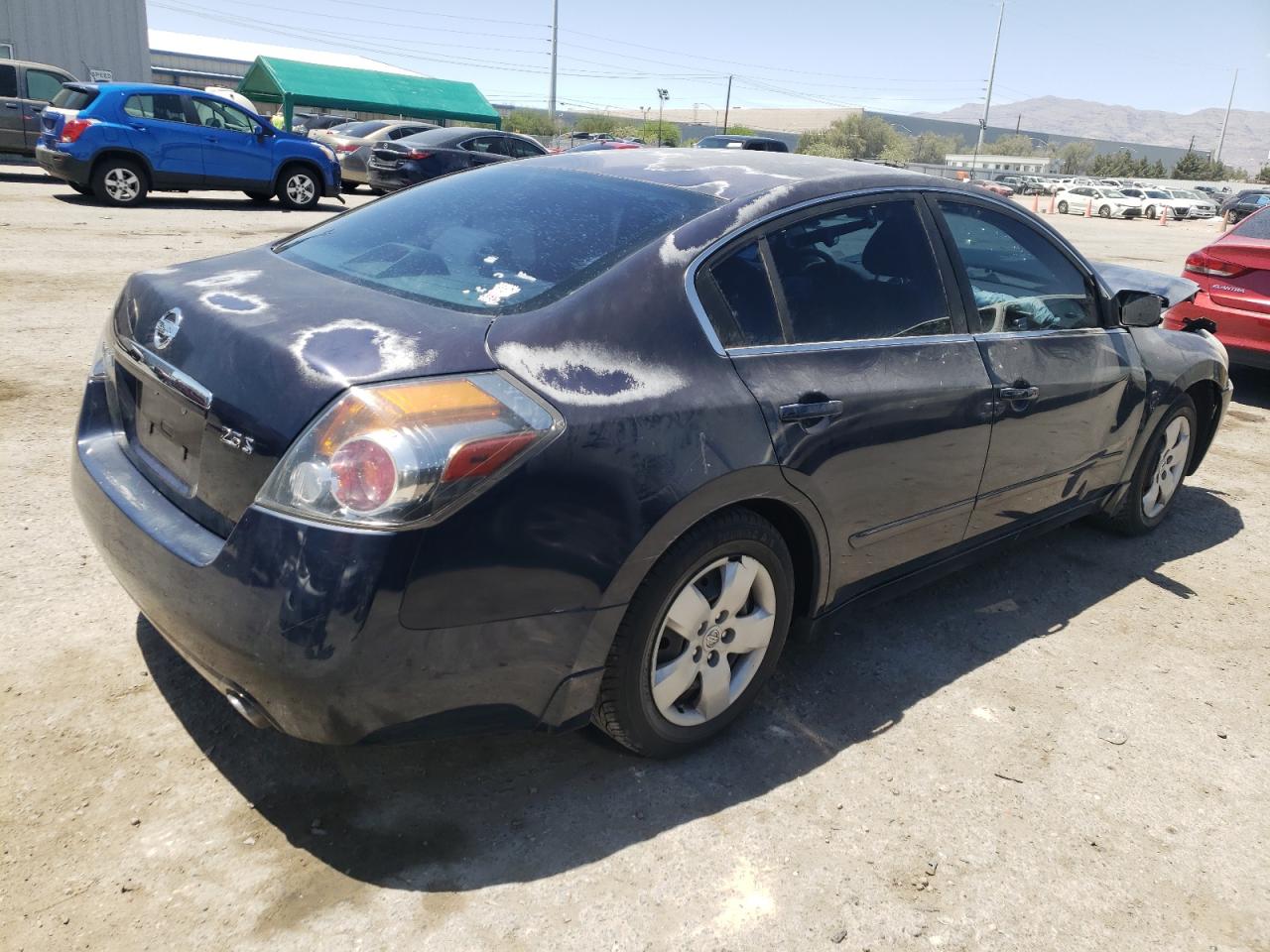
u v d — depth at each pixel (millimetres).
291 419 2053
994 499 3496
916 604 3859
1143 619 3895
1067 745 3004
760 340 2660
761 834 2484
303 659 1981
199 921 2062
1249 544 4789
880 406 2861
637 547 2277
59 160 13391
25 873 2133
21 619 3076
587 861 2334
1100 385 3842
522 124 72062
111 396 2760
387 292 2521
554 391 2189
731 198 2791
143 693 2770
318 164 15531
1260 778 2928
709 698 2711
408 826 2391
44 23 24844
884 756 2855
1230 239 7363
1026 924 2287
